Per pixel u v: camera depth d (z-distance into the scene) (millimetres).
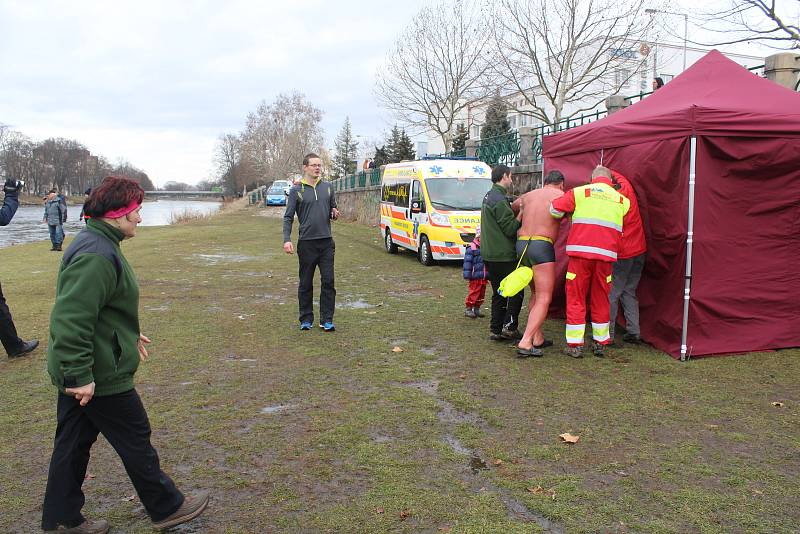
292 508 3258
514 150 15516
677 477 3555
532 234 6027
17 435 4270
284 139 83625
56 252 17719
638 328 6465
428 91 29891
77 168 114750
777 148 5812
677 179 5875
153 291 10250
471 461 3803
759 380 5227
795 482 3484
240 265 13750
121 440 2875
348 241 19188
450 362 5961
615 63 24594
